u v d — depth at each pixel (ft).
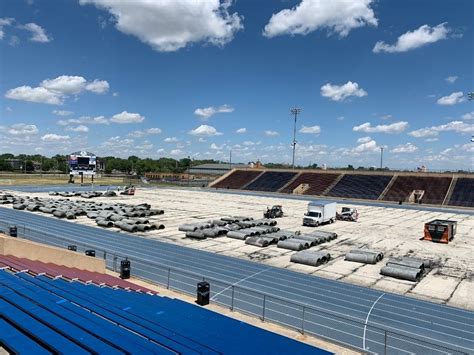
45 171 647.15
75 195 261.03
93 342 36.60
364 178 334.24
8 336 35.96
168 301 60.39
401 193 291.99
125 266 82.84
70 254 79.77
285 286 82.89
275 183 358.84
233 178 393.70
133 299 58.08
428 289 83.35
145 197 272.51
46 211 178.09
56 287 57.11
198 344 40.75
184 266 96.43
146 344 37.70
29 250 75.41
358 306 72.28
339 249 120.47
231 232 134.62
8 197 224.12
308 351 42.37
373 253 104.88
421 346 56.49
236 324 50.70
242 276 89.30
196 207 221.66
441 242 133.69
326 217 167.32
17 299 47.39
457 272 97.14
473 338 59.88
